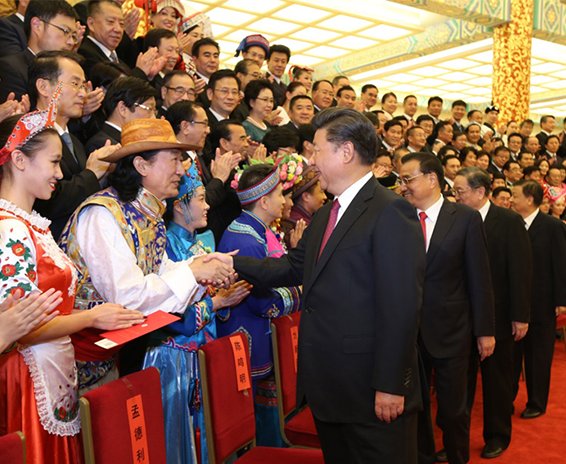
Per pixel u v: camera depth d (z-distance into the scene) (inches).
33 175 67.2
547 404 160.6
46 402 67.2
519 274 131.3
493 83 385.4
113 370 86.1
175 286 77.7
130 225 79.0
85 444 62.4
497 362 130.0
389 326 69.3
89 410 63.0
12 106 82.5
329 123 77.4
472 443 135.2
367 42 454.3
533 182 163.3
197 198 94.7
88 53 133.8
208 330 95.3
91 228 76.4
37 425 66.5
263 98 163.6
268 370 106.9
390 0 337.1
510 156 270.5
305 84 231.5
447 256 112.7
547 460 124.6
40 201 85.6
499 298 133.0
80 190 88.6
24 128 65.9
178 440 85.4
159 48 152.5
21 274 62.6
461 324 113.4
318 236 81.5
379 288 70.4
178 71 138.3
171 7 179.5
